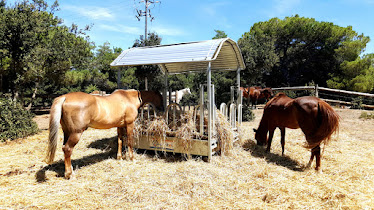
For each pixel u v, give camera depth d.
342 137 5.85
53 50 7.28
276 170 3.66
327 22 16.91
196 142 4.11
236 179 3.33
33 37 6.78
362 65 14.20
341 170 3.56
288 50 18.80
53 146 3.13
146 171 3.63
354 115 9.40
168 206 2.61
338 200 2.60
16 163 4.12
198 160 4.08
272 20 17.94
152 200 2.75
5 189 3.04
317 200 2.67
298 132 6.52
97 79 18.95
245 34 15.70
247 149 4.92
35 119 10.66
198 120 4.67
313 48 18.17
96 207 2.62
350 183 3.10
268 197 2.74
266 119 4.73
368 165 3.75
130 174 3.53
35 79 8.68
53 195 2.87
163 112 4.86
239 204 2.64
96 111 3.62
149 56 4.52
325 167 3.78
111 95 4.13
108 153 4.77
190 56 4.04
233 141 4.65
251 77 11.39
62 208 2.59
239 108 5.25
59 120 3.18
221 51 5.05
